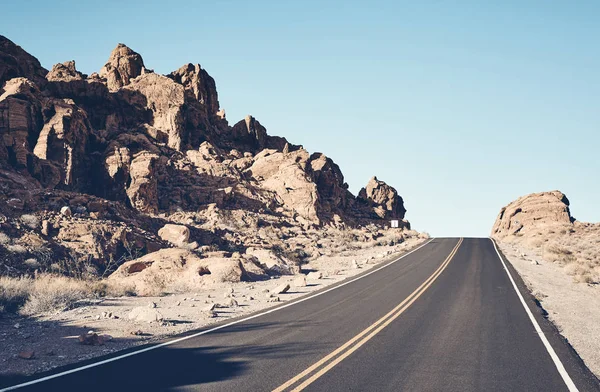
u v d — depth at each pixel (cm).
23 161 3794
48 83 5453
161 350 991
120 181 4541
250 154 7119
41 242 2564
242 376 800
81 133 4531
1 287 1568
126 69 6812
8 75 4797
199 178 5619
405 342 1090
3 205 2802
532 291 2088
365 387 755
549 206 7444
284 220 5625
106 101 5853
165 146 5894
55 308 1516
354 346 1041
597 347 1104
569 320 1448
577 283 2459
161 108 6294
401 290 2080
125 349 999
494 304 1695
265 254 3262
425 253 4294
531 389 768
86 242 2792
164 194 5053
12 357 932
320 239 5350
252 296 1947
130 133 5609
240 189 5728
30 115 4184
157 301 1778
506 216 7775
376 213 8406
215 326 1278
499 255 4056
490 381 803
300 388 741
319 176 7338
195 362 891
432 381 795
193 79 7169
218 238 4122
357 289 2136
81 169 4431
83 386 737
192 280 2372
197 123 6569
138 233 3322
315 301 1783
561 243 5216
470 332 1215
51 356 946
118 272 2450
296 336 1145
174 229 3662
